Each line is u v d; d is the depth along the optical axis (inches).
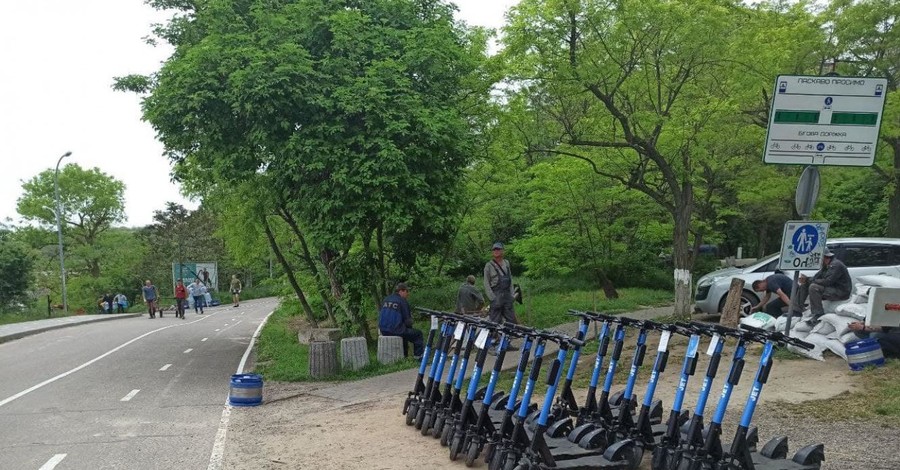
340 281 599.5
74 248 2053.4
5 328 954.1
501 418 276.7
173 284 1796.3
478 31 602.9
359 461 264.7
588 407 267.6
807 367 367.6
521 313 713.0
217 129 500.7
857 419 277.9
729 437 265.6
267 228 706.2
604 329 269.4
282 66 470.3
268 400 410.6
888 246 514.3
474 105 585.0
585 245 823.1
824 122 345.7
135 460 279.0
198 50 494.9
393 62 498.9
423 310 326.6
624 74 526.3
